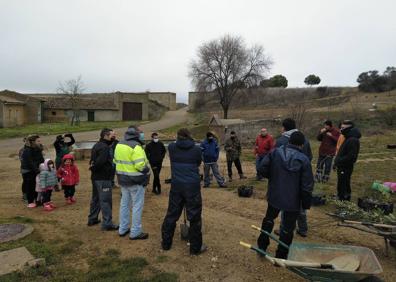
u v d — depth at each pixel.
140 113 62.28
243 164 17.50
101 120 59.34
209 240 6.63
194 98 73.94
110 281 5.04
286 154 5.37
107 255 5.95
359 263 4.50
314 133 32.41
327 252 4.72
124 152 6.48
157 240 6.63
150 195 10.61
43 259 5.60
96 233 7.04
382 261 5.70
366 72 63.72
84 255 5.97
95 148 7.01
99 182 7.06
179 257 5.87
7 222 7.71
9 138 34.09
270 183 5.57
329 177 12.21
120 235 6.82
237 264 5.63
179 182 5.93
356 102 51.00
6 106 45.44
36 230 7.17
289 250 4.77
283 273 5.34
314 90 69.50
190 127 41.97
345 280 4.02
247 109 61.03
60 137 11.48
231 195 10.38
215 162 11.63
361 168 15.25
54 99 58.19
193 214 5.91
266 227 5.68
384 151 21.42
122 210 6.78
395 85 60.00
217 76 51.00
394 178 12.95
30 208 9.10
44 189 8.90
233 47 50.50
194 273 5.32
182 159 5.92
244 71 51.34
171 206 6.11
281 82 75.75
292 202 5.31
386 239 5.78
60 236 6.85
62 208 9.13
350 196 9.30
